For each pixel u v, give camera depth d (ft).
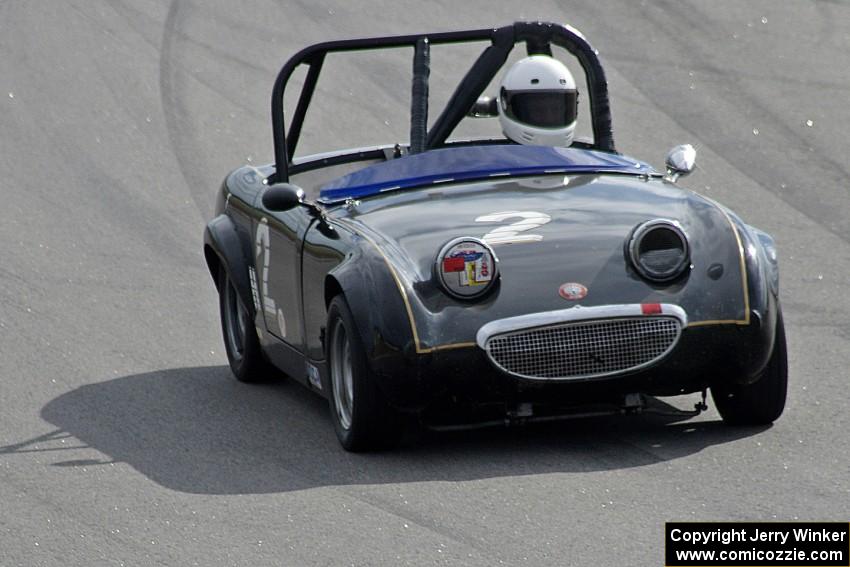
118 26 202.49
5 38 195.00
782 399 71.46
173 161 155.12
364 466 69.77
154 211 139.54
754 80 178.19
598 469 66.28
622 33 201.05
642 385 68.18
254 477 69.10
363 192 80.43
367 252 71.00
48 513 65.05
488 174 80.79
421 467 68.80
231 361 94.89
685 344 67.72
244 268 90.84
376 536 58.85
